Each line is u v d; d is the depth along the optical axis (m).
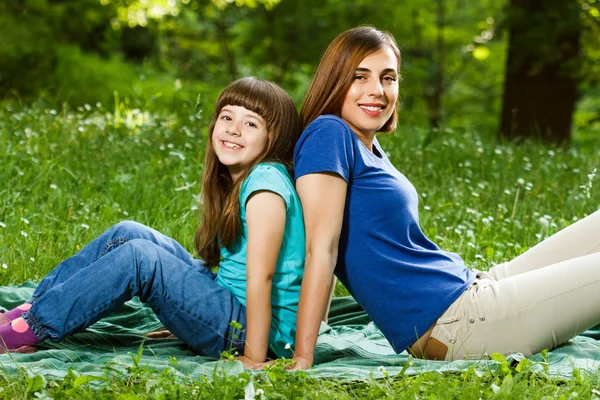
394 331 4.62
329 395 3.93
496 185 9.50
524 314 4.52
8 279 6.32
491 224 8.10
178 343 5.11
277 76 25.92
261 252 4.43
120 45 30.09
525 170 10.34
